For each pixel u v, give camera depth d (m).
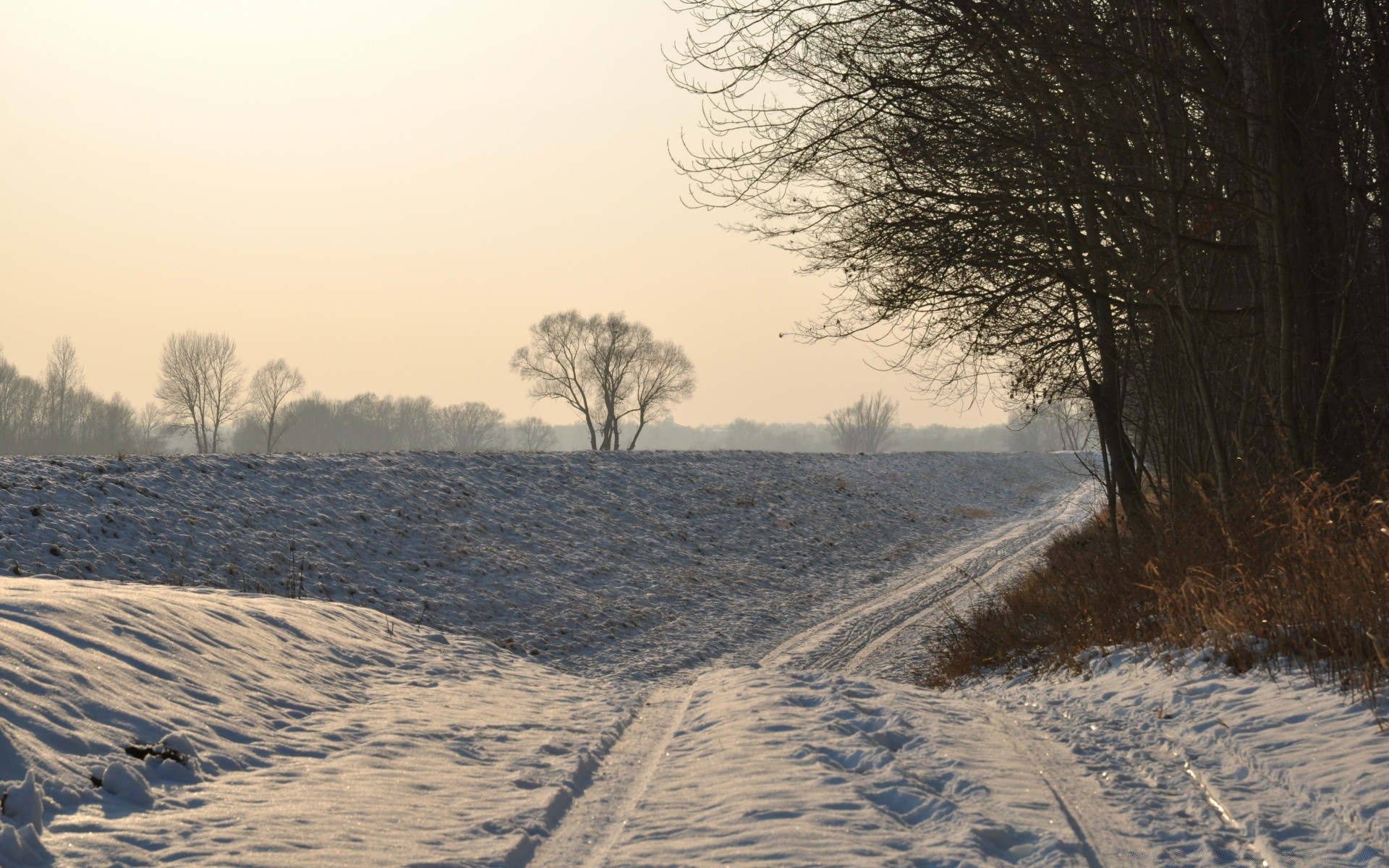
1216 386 16.17
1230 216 14.44
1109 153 13.95
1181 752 7.53
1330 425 12.70
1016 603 18.98
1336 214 13.23
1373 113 13.34
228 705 7.94
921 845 5.38
